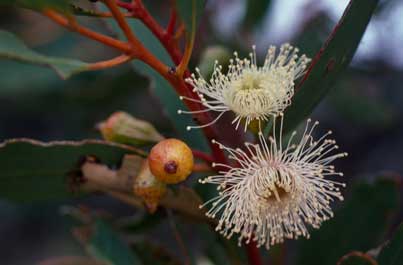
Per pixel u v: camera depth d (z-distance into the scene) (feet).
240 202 0.61
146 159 0.64
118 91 1.09
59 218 1.35
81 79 1.08
